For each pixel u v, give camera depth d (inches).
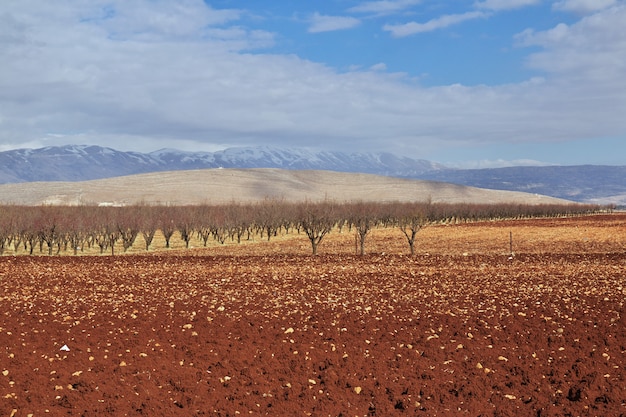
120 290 960.3
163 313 756.0
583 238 2214.6
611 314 716.7
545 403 441.1
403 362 538.6
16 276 1167.0
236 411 429.4
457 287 965.2
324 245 2181.3
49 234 2082.9
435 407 441.7
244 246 2276.1
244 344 601.0
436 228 3002.0
